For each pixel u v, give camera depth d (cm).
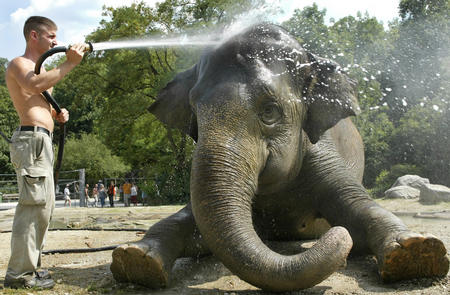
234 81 371
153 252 361
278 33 412
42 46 415
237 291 352
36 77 386
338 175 467
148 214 1335
